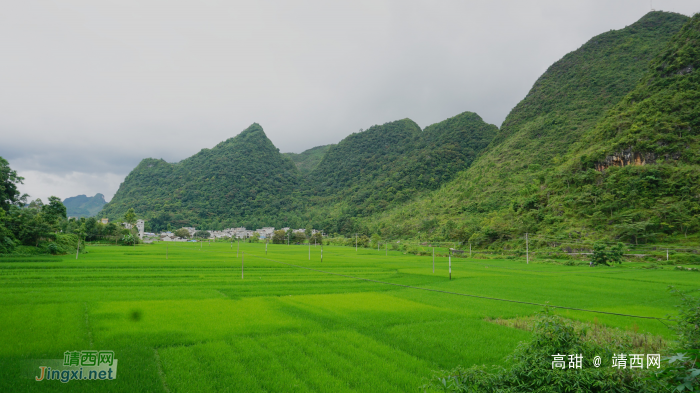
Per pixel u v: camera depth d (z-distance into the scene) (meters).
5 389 10.88
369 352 15.63
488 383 8.55
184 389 11.45
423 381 12.48
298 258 68.25
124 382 11.73
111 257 58.69
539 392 8.00
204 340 16.66
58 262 46.84
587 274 50.69
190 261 54.88
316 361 14.30
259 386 11.83
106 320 19.34
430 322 21.12
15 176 66.88
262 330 18.48
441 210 148.50
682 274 50.94
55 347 14.84
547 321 9.12
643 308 26.30
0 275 34.22
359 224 180.50
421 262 69.12
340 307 24.86
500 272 52.12
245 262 55.38
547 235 90.69
